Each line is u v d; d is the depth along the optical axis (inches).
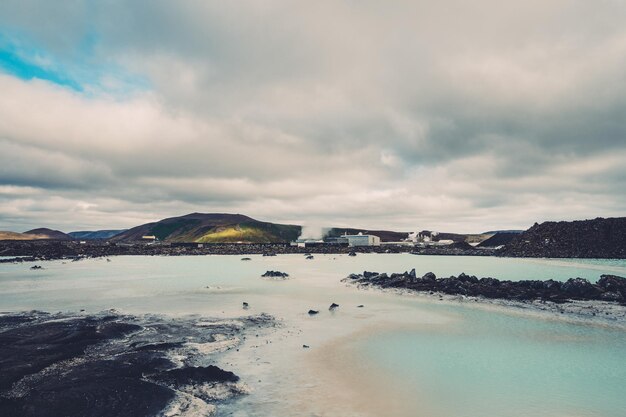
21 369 871.7
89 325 1312.7
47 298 2007.9
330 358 997.2
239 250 7381.9
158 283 2640.3
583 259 4475.9
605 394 773.3
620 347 1088.8
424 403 733.3
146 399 721.6
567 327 1317.7
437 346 1106.1
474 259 4985.2
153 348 1064.2
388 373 890.1
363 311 1622.8
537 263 4067.4
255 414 684.1
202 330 1288.1
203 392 771.4
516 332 1259.8
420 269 3587.6
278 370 908.0
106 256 5989.2
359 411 698.2
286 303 1840.6
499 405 724.0
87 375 836.6
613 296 1732.3
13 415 652.7
